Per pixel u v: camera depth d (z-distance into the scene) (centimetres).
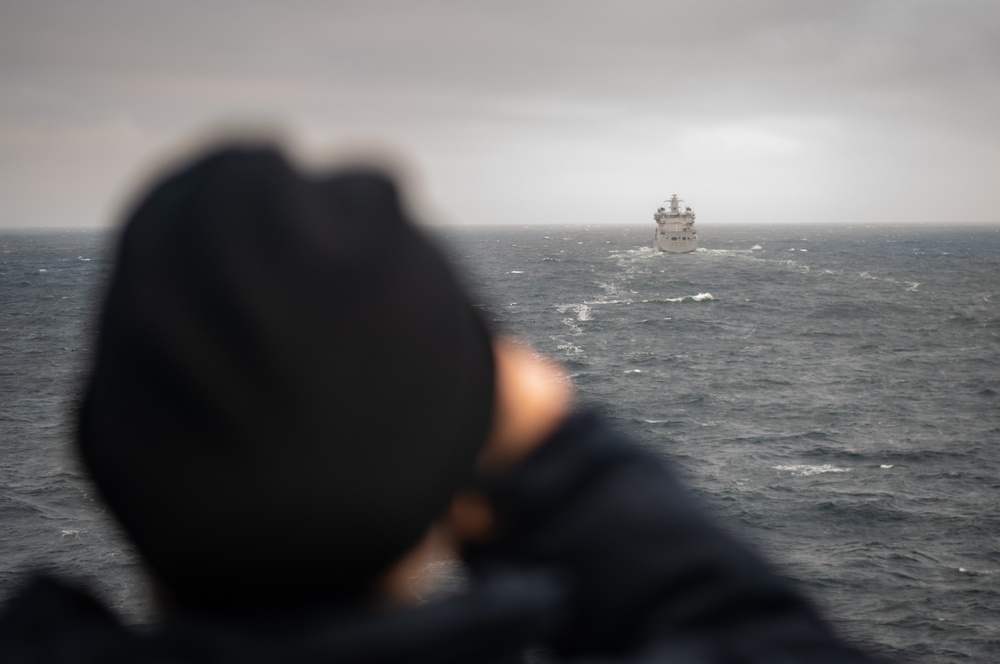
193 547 69
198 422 69
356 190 79
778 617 78
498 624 68
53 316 9781
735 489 3475
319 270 73
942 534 2966
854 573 2661
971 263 17575
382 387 73
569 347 6931
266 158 76
